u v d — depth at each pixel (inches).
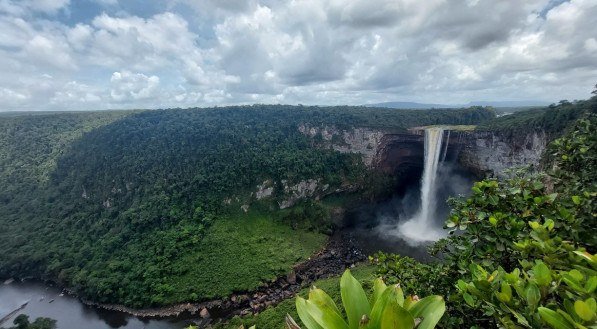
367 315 87.0
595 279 101.7
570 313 100.1
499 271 141.6
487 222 209.8
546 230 172.7
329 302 97.3
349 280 97.0
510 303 121.0
